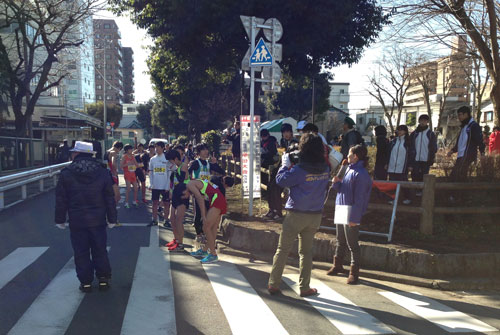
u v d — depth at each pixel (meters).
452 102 48.59
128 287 4.40
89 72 71.06
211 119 43.50
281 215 7.34
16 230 7.12
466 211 6.04
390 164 7.55
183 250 6.14
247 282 4.71
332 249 5.66
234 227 6.48
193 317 3.63
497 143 10.81
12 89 21.78
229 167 15.02
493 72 10.06
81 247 4.14
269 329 3.40
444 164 7.75
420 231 6.11
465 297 4.49
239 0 15.41
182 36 17.56
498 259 5.08
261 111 55.16
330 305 4.03
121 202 11.34
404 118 60.88
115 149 9.95
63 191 4.08
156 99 56.41
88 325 3.41
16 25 26.81
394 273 5.15
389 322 3.63
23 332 3.25
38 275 4.72
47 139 28.47
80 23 23.23
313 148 4.13
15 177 10.03
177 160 7.03
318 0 15.74
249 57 7.28
